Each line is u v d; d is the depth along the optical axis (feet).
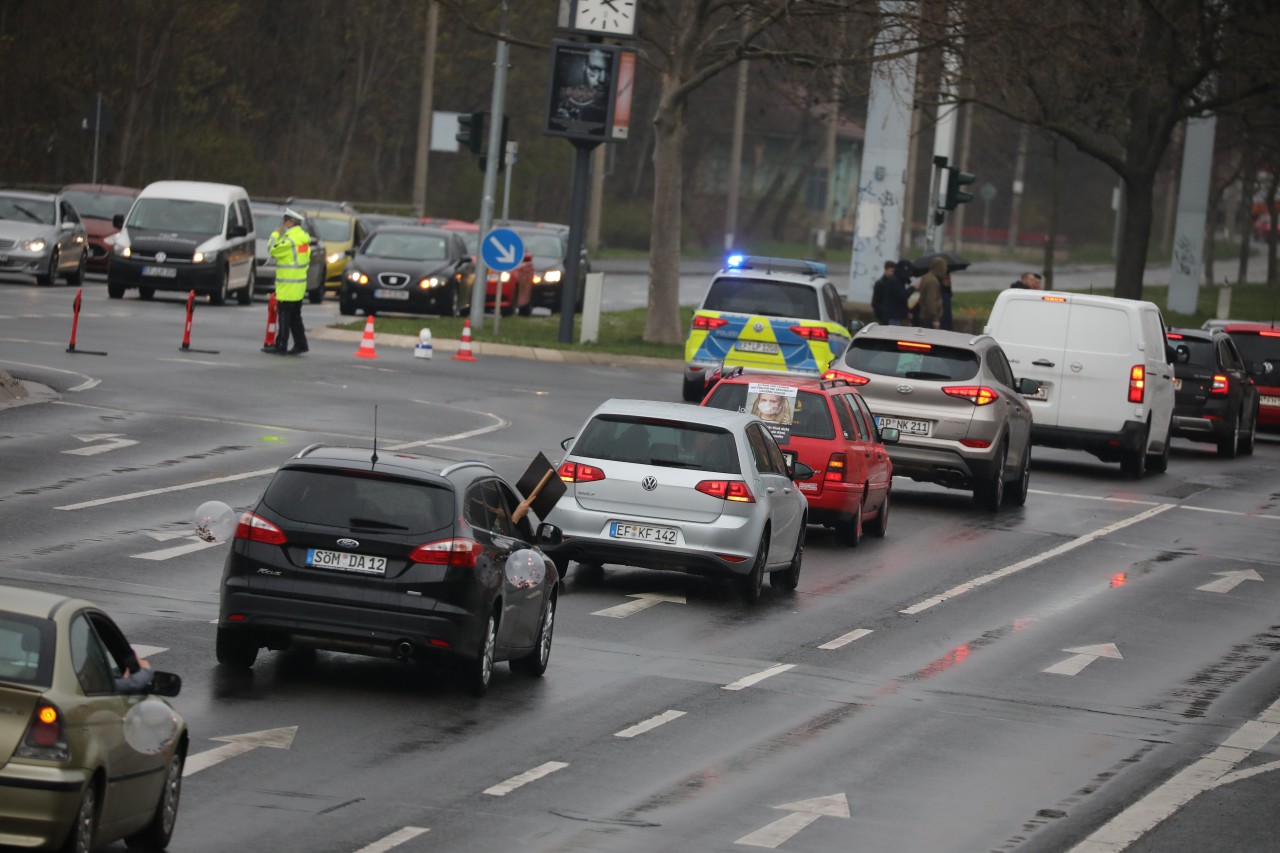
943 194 583.17
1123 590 231.71
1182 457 402.52
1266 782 145.59
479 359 439.63
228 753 131.64
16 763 91.20
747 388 252.21
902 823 126.93
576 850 114.83
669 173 508.94
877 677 175.63
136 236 507.71
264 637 151.02
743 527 203.41
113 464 254.27
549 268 605.73
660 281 510.17
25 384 315.37
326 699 150.51
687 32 505.66
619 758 139.13
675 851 116.37
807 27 501.56
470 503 154.30
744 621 198.49
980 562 246.27
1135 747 155.02
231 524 140.87
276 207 610.65
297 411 316.40
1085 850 123.13
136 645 161.17
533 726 147.33
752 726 152.76
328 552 149.69
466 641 150.41
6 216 532.73
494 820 120.16
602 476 205.67
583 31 482.28
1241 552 266.98
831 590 220.84
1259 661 194.90
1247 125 613.52
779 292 376.68
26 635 95.20
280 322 403.13
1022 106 562.25
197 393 326.65
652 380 428.56
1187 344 404.36
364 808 120.67
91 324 424.05
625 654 178.29
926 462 288.30
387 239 533.14
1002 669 182.80
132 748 97.91
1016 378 343.46
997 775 142.41
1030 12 497.87
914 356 292.61
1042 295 344.08
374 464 152.76
